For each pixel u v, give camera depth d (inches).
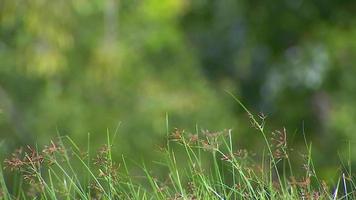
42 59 609.9
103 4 646.5
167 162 195.0
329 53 879.7
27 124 621.0
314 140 853.8
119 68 665.0
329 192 192.9
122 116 650.8
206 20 941.8
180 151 398.3
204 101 689.0
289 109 906.7
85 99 655.1
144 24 716.7
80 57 660.7
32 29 601.9
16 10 600.1
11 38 639.8
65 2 606.5
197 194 185.8
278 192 188.5
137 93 671.8
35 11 600.1
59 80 651.5
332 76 887.7
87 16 658.8
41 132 613.3
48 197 193.6
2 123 614.5
